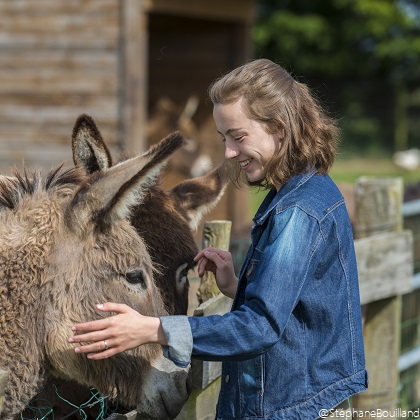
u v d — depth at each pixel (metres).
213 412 3.26
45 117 11.01
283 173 2.58
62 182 3.07
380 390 4.46
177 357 2.39
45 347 2.79
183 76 13.83
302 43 31.42
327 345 2.62
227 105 2.55
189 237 3.59
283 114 2.55
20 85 11.06
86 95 10.83
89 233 2.81
